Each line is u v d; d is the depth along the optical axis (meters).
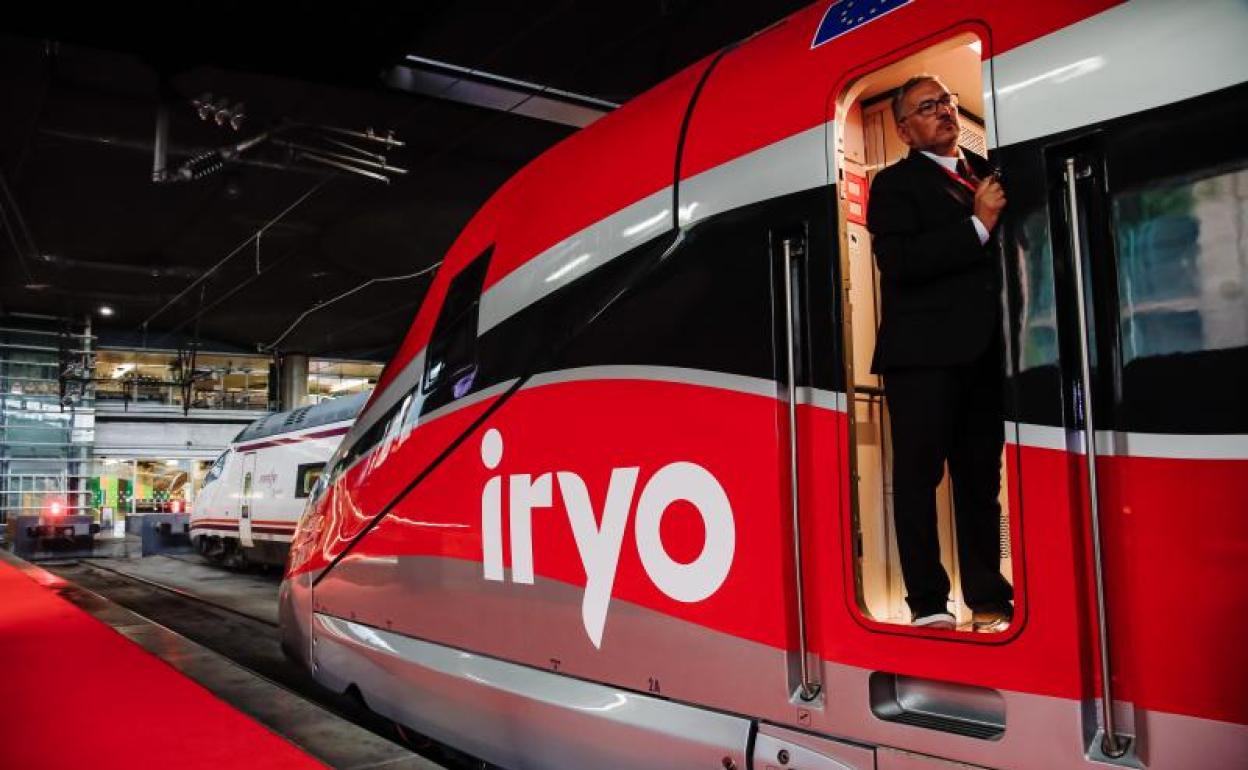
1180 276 1.97
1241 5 1.96
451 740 3.97
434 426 4.26
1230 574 1.84
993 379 2.64
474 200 20.59
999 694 2.21
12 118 15.84
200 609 13.15
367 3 12.69
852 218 2.87
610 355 3.26
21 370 33.03
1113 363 2.05
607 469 3.19
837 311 2.60
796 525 2.58
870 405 2.89
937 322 2.53
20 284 27.48
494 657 3.70
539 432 3.53
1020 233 2.23
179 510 26.39
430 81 15.49
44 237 23.06
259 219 21.67
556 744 3.32
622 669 3.08
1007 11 2.32
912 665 2.32
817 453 2.60
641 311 3.18
